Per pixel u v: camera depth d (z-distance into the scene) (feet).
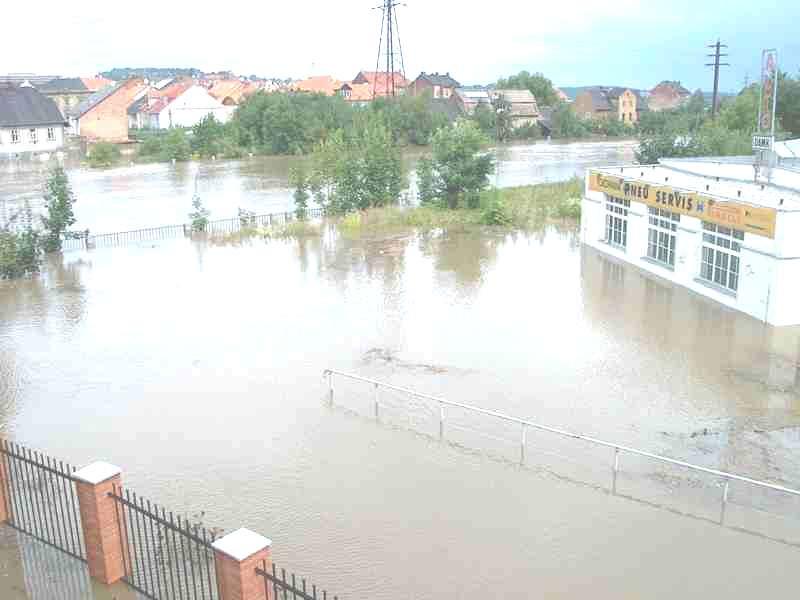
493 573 35.29
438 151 145.18
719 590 33.94
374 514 40.60
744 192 87.45
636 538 38.17
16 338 74.54
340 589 34.19
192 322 78.43
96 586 32.63
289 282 94.53
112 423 53.88
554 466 46.14
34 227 132.57
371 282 93.91
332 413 54.65
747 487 43.45
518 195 155.94
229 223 134.82
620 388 59.11
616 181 106.22
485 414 54.24
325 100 292.81
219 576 26.76
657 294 87.97
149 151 261.65
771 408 55.16
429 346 69.56
